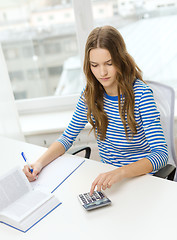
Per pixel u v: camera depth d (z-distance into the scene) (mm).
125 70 1120
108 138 1259
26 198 958
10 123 1896
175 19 1889
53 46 2066
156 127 1098
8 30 2031
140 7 1892
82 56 2010
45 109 2180
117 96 1195
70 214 872
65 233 801
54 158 1216
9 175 998
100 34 1065
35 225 852
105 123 1233
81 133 1932
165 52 1982
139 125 1175
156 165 1027
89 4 1879
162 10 1879
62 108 2172
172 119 1238
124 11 1915
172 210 828
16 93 2182
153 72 2045
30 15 1993
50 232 814
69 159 1195
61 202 933
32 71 2143
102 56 1054
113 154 1276
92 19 1918
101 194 922
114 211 856
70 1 1937
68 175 1075
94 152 1987
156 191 918
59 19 1989
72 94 2170
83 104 1304
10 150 1370
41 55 2094
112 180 942
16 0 1955
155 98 1269
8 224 873
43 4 1959
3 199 932
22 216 861
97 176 1028
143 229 776
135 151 1236
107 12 1929
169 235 746
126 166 1019
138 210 846
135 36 1969
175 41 1943
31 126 1979
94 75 1164
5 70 1804
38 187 1028
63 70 2131
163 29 1927
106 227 800
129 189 944
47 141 1967
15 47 2076
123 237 758
